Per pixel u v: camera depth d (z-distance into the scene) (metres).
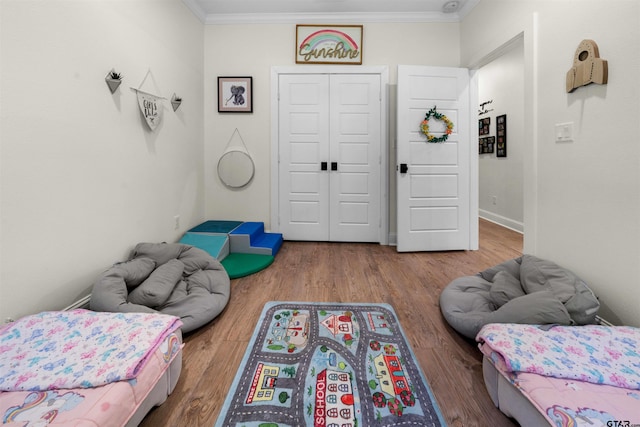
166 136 2.85
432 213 3.51
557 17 2.02
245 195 3.87
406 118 3.41
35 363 1.11
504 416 1.26
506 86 4.58
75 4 1.76
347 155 3.78
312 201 3.85
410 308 2.18
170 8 2.90
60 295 1.70
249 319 2.02
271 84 3.73
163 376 1.30
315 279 2.71
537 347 1.24
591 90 1.77
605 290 1.71
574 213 1.91
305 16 3.63
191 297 2.00
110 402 0.98
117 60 2.14
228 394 1.37
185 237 3.16
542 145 2.16
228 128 3.80
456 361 1.61
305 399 1.34
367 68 3.66
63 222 1.71
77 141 1.80
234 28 3.71
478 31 3.17
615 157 1.63
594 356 1.19
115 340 1.24
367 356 1.64
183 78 3.19
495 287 1.98
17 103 1.45
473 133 3.51
